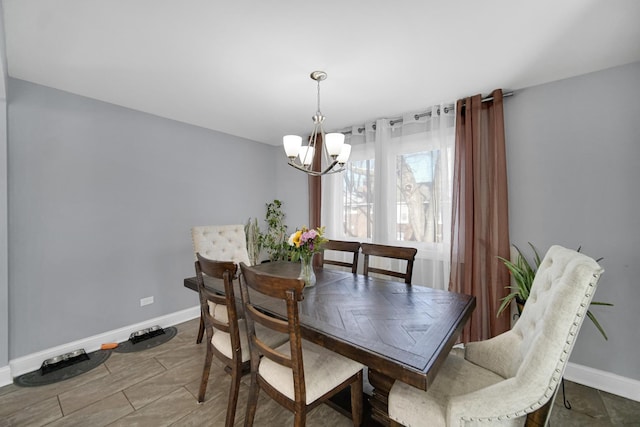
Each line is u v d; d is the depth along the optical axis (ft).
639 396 5.91
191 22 4.84
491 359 4.47
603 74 6.38
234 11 4.57
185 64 6.26
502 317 7.34
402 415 3.77
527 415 3.28
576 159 6.68
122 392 6.15
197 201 10.73
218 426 5.18
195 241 8.51
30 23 4.83
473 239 7.80
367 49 5.67
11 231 6.81
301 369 3.80
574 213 6.72
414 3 4.38
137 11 4.56
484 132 7.90
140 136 9.14
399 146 9.66
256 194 12.98
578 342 6.62
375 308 4.97
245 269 4.27
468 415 3.24
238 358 4.87
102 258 8.32
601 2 4.30
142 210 9.20
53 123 7.43
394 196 9.73
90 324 8.08
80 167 7.91
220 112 9.29
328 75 6.76
